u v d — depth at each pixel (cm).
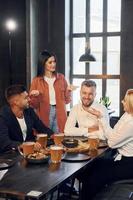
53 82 382
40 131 334
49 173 219
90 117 338
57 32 628
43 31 631
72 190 351
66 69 636
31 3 609
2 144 285
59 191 348
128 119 284
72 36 646
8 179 207
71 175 217
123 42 589
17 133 301
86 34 634
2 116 295
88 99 333
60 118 384
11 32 634
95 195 272
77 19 641
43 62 377
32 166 235
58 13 624
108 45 623
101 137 317
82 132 329
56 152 242
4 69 649
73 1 638
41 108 380
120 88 599
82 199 299
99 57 632
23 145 253
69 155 261
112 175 290
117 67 618
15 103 301
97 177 293
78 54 646
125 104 289
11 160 247
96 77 632
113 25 617
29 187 194
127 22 583
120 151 292
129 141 286
